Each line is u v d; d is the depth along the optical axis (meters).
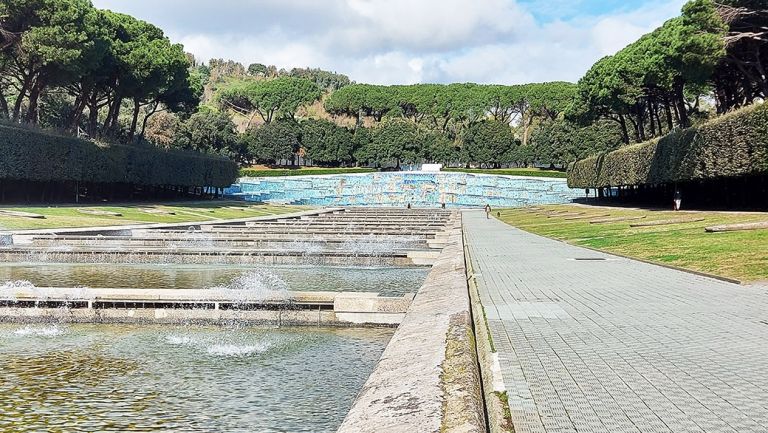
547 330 9.03
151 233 37.16
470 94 132.38
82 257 27.95
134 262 27.94
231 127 117.31
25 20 49.59
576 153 108.56
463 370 6.09
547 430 4.84
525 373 6.62
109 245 31.78
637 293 12.86
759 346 7.82
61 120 76.00
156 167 70.38
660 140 51.91
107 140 65.19
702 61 41.28
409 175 106.44
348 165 126.44
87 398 8.56
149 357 10.98
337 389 9.06
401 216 64.31
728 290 13.09
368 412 5.19
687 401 5.59
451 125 135.12
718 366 6.84
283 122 124.94
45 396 8.65
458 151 122.19
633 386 6.09
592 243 27.94
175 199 80.44
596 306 11.26
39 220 39.25
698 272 16.14
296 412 8.02
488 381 6.32
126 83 62.88
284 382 9.41
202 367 10.30
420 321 9.25
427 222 51.25
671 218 38.56
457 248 24.52
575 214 56.47
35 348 11.66
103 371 9.99
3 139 48.16
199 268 26.09
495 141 117.56
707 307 10.92
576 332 8.87
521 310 10.88
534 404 5.54
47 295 14.16
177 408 8.15
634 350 7.67
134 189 73.19
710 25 40.91
